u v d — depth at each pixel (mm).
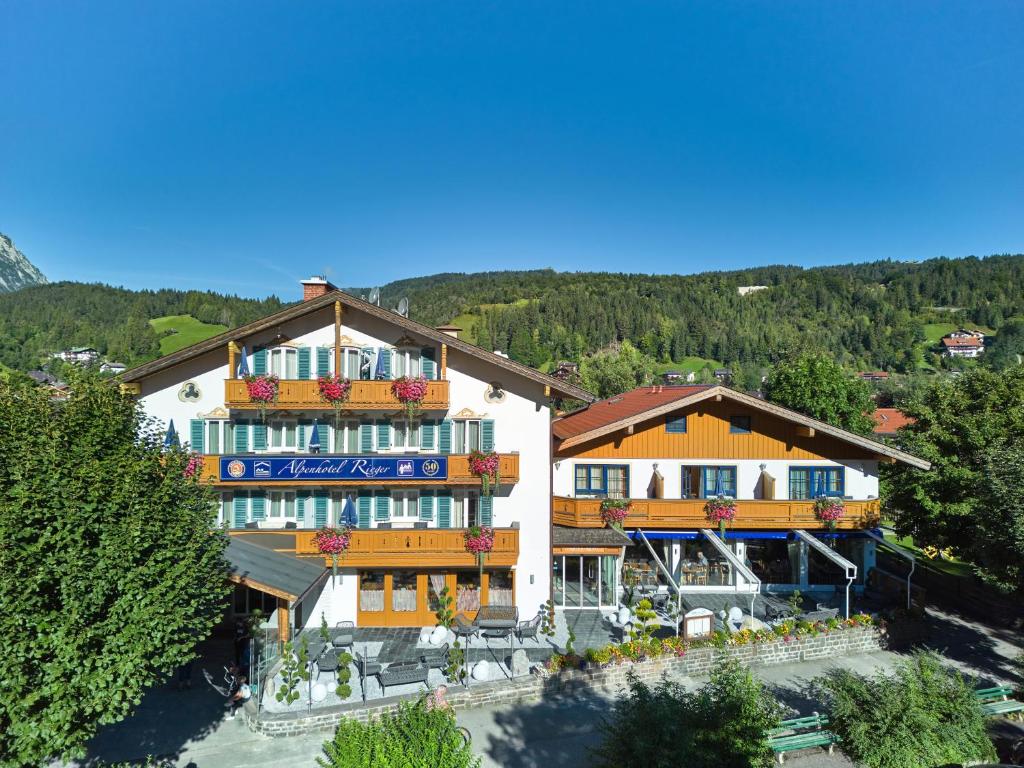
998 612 26266
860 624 22219
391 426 23078
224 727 16250
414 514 23219
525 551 23219
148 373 21688
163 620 11898
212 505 15039
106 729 16047
